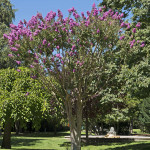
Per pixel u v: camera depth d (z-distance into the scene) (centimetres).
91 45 1055
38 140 2364
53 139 2533
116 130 3338
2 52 2169
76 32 1058
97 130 3431
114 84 1379
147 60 1066
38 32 1018
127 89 1173
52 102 1361
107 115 2311
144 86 1028
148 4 1166
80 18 1074
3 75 1446
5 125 1570
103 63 1127
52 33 1038
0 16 2647
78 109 1188
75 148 1173
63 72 1077
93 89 1260
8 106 1302
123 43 1091
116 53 1126
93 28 1044
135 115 2620
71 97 1215
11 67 2269
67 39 1057
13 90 1362
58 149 1697
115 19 1069
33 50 1038
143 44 1080
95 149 1705
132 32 1141
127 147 1644
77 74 1060
